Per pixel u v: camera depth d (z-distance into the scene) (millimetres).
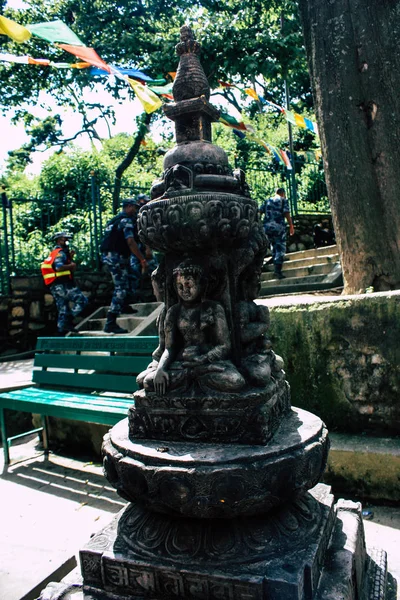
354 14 4102
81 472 3490
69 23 12008
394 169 3920
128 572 1681
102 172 13562
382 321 3010
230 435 1713
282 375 2096
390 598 1872
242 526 1698
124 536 1815
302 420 1975
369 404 3086
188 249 1892
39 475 3475
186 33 2039
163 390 1783
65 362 3895
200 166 1853
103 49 10688
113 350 3576
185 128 2004
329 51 4219
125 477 1710
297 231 10133
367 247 4035
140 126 11523
